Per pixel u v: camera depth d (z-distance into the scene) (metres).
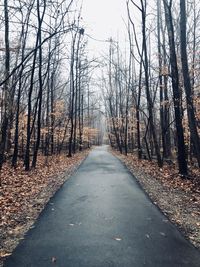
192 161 22.39
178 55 18.77
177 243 5.59
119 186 12.03
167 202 9.11
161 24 22.28
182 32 12.95
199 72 16.83
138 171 17.48
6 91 12.53
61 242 5.65
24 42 15.84
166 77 19.86
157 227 6.57
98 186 12.05
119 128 41.00
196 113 16.23
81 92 47.66
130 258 4.91
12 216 7.48
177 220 7.11
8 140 24.38
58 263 4.73
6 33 14.55
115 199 9.52
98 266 4.61
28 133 17.73
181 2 12.82
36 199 9.55
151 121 20.84
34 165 19.12
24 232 6.26
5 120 13.80
